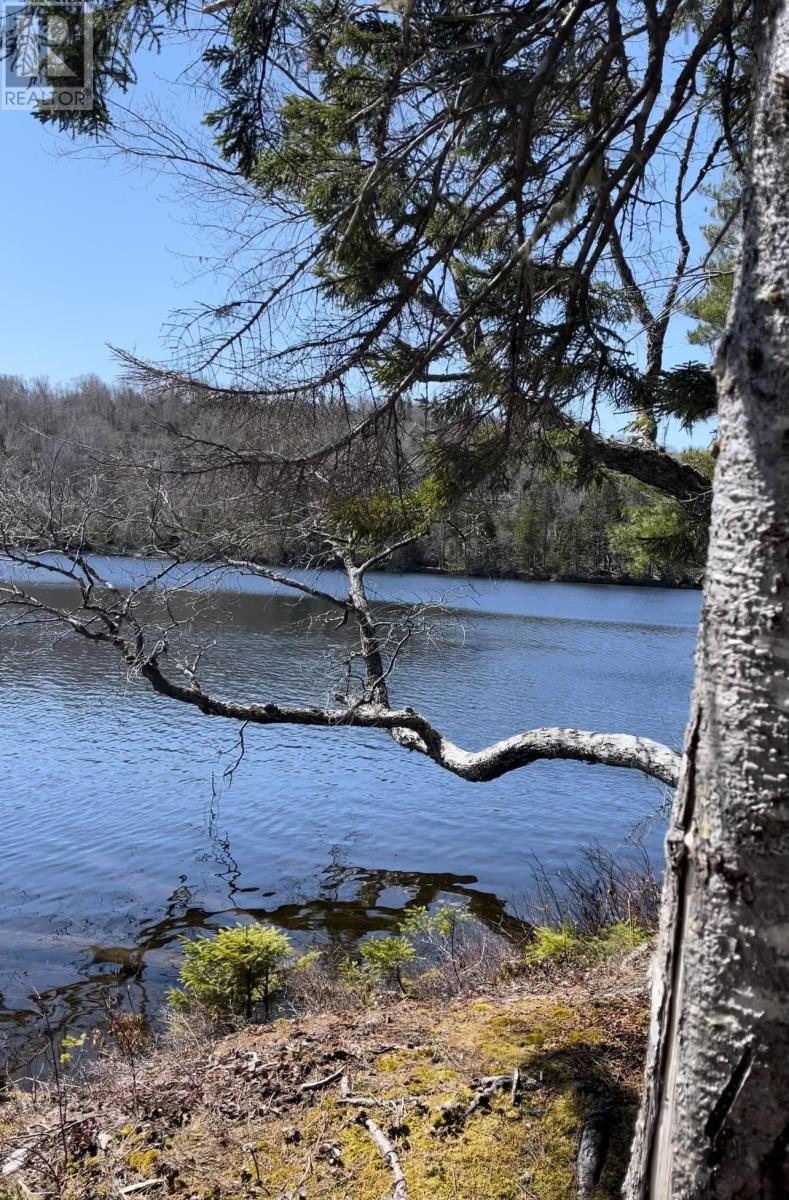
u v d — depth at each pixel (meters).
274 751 18.09
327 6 2.99
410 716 5.89
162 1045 5.38
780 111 1.53
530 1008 4.07
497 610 41.03
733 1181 1.55
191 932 9.52
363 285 3.29
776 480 1.51
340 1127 3.20
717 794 1.56
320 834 13.16
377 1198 2.84
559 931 6.38
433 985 5.63
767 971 1.49
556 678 25.17
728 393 1.61
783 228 1.51
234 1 2.77
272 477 3.57
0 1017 7.27
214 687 20.59
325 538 6.09
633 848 12.34
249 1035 4.21
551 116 2.97
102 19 2.59
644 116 2.85
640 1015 3.87
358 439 3.53
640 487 6.95
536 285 3.40
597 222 3.14
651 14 2.76
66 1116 3.55
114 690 22.75
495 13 2.81
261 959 5.85
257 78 3.15
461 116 2.88
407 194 3.28
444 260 3.47
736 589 1.55
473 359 3.54
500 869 11.73
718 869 1.55
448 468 3.86
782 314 1.50
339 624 6.74
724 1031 1.54
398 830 13.38
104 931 9.49
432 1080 3.41
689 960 1.62
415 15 2.86
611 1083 3.31
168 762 16.94
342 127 3.14
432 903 10.39
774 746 1.49
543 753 4.97
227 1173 3.02
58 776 15.76
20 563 6.14
